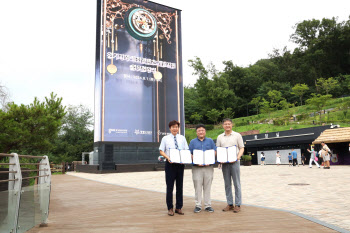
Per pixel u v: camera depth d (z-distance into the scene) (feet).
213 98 228.84
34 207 13.87
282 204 19.71
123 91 88.63
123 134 86.79
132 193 29.91
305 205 18.90
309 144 95.04
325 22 259.60
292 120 156.46
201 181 17.70
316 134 92.89
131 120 88.53
